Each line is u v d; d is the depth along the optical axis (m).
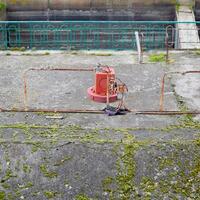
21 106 7.82
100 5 17.73
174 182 6.07
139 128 7.00
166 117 7.42
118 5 17.73
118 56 10.93
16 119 7.31
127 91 8.38
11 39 14.77
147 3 17.73
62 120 7.29
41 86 8.81
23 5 17.72
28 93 8.43
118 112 7.52
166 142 6.53
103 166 6.21
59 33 15.56
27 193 5.98
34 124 7.13
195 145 6.49
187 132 6.88
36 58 10.75
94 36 15.55
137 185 6.03
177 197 5.93
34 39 15.27
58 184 6.05
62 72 9.65
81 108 7.73
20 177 6.14
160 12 17.78
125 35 15.44
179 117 7.42
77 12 17.81
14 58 10.74
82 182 6.06
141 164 6.23
